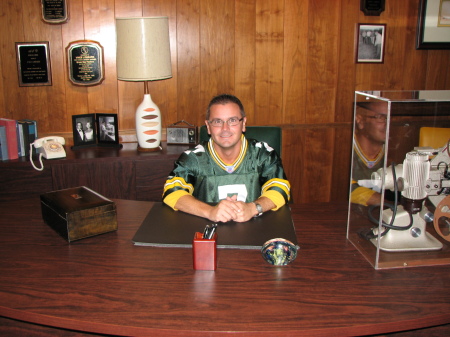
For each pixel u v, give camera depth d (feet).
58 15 8.87
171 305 3.40
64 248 4.38
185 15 9.30
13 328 4.38
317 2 9.61
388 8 9.86
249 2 9.41
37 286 3.69
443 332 4.20
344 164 10.55
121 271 3.92
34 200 5.78
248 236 4.48
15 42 8.88
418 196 3.91
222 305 3.39
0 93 9.05
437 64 10.35
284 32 9.67
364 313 3.30
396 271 3.91
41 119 9.33
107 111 9.57
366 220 4.13
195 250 3.87
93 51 9.16
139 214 5.24
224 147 5.56
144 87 8.80
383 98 3.61
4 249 4.36
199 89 9.71
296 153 10.32
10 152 8.30
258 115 10.01
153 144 8.95
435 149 3.81
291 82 9.95
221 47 9.56
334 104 10.19
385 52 10.08
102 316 3.26
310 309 3.34
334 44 9.87
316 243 4.46
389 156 3.73
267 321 3.20
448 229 4.06
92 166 8.51
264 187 5.71
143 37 8.13
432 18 9.97
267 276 3.82
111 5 9.05
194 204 5.10
